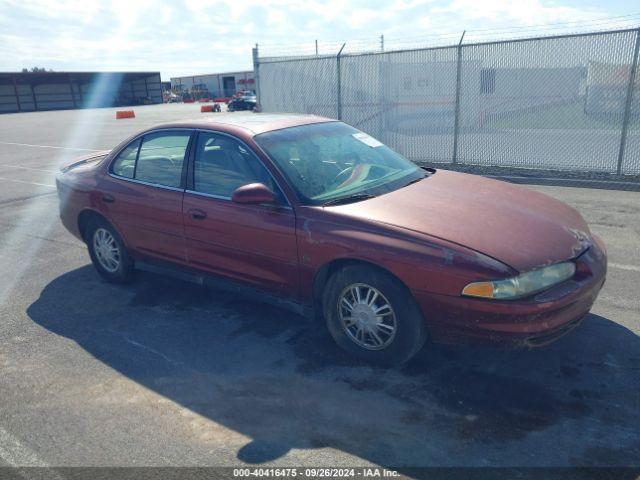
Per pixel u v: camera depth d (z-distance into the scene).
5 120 40.75
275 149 4.13
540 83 10.41
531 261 3.21
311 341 4.07
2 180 12.05
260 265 4.05
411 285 3.32
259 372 3.66
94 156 6.07
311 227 3.69
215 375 3.65
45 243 6.94
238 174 4.15
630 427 2.95
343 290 3.67
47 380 3.65
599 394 3.25
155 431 3.08
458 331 3.29
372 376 3.55
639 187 8.89
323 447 2.89
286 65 13.54
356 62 12.44
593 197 8.30
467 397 3.27
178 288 5.20
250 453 2.86
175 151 4.57
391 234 3.42
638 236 6.21
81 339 4.23
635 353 3.68
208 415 3.21
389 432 2.98
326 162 4.24
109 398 3.42
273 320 4.45
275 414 3.19
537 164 10.74
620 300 4.51
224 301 4.86
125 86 72.38
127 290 5.20
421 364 3.67
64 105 67.44
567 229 3.63
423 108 11.86
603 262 3.64
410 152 12.27
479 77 11.01
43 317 4.66
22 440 3.04
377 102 12.38
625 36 9.37
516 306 3.10
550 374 3.48
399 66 11.92
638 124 9.52
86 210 5.25
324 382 3.51
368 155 4.55
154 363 3.83
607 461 2.70
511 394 3.29
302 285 3.87
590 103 9.98
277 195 3.92
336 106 13.00
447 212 3.63
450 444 2.86
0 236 7.34
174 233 4.54
